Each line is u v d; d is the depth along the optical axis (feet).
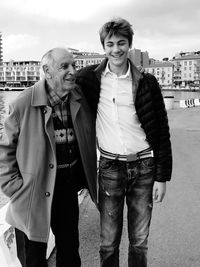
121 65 8.59
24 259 8.88
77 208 9.16
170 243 13.16
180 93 407.44
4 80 600.80
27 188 8.32
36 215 8.35
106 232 9.52
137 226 9.47
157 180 9.09
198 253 12.35
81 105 8.79
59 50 8.14
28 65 590.55
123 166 9.01
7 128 8.28
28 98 8.22
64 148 8.55
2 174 8.50
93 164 9.16
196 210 16.87
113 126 8.89
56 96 8.36
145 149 9.04
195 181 22.18
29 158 8.28
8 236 10.10
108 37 8.38
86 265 11.36
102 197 9.39
